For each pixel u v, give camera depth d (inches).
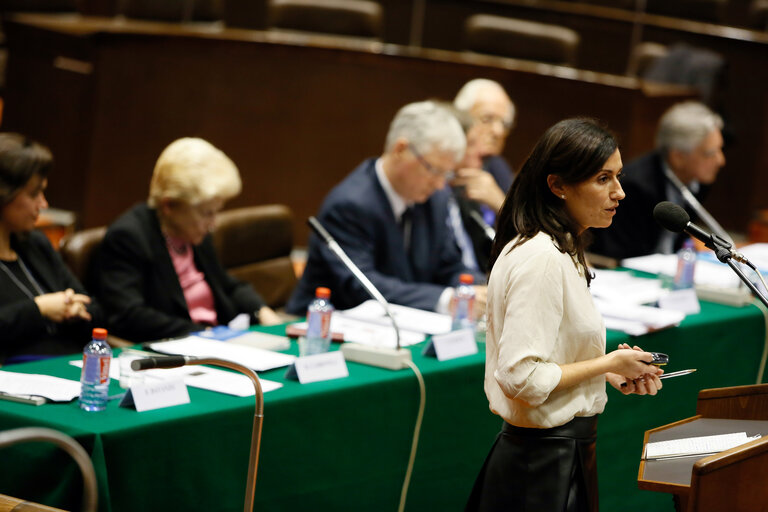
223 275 433.1
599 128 246.8
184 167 389.7
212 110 682.8
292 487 292.4
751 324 444.8
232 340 347.6
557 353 246.8
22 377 287.1
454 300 382.0
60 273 374.3
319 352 331.0
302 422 291.4
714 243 263.6
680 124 549.0
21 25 693.3
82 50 672.4
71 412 260.8
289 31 786.8
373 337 353.7
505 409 253.4
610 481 390.0
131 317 377.7
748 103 901.8
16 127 704.4
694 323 415.2
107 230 394.3
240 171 695.1
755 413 277.9
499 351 244.4
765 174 916.6
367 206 438.9
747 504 217.0
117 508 249.6
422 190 439.5
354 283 430.3
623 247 565.3
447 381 331.0
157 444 256.5
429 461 331.9
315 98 694.5
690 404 419.8
